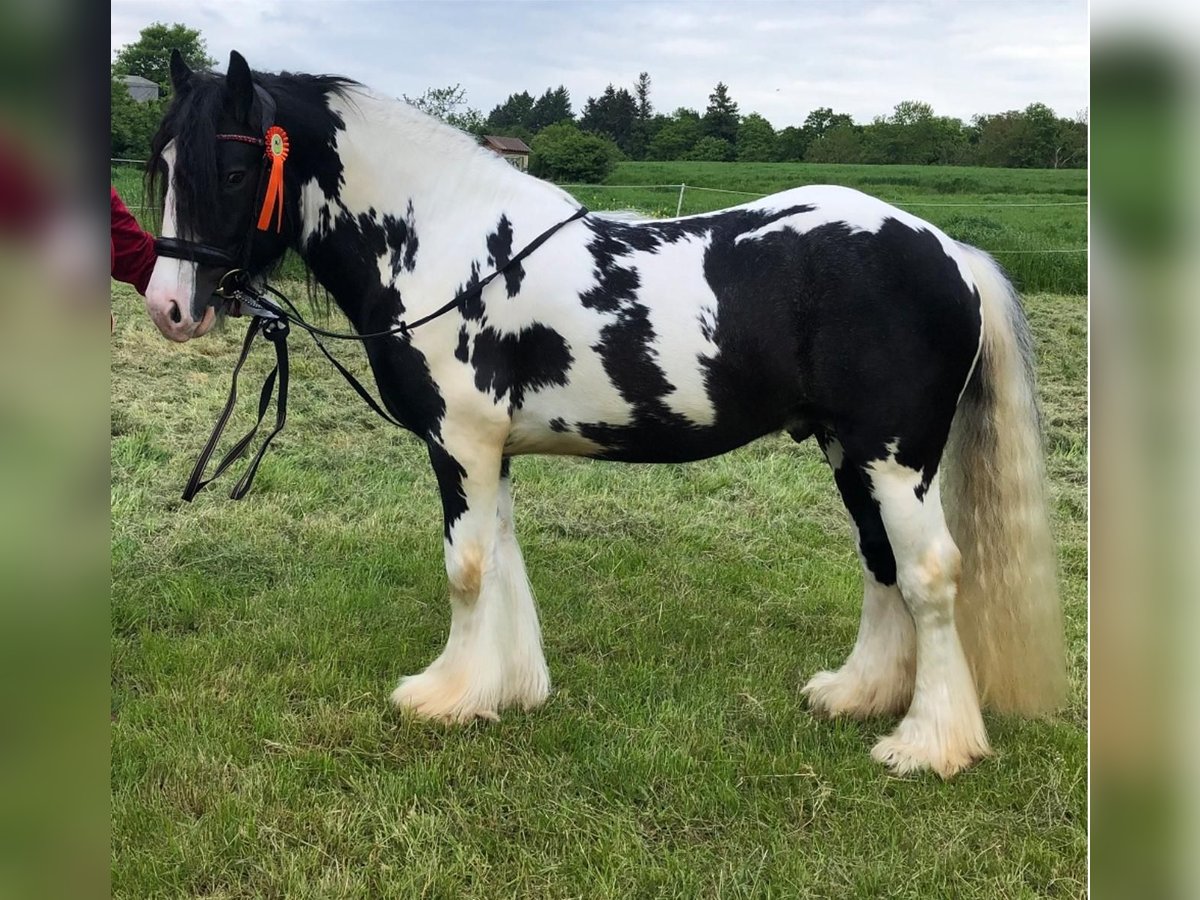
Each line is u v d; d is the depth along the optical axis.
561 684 2.90
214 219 2.32
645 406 2.36
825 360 2.25
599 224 2.44
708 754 2.49
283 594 3.43
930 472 2.30
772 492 4.71
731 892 2.01
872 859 2.10
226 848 2.12
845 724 2.66
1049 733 2.57
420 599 3.46
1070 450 5.24
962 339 2.26
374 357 2.48
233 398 2.59
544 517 4.33
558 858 2.11
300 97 2.43
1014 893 2.00
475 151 2.46
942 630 2.38
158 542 3.85
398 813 2.23
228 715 2.64
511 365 2.40
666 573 3.78
